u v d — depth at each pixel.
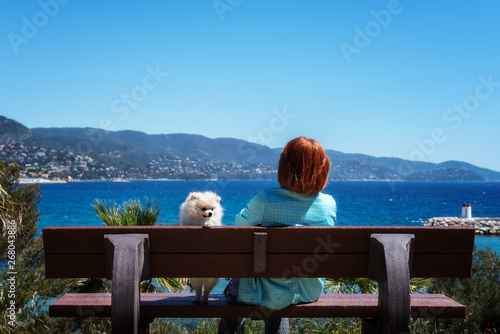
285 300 2.77
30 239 7.39
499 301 5.36
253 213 2.85
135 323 2.38
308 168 2.77
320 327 4.97
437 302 2.93
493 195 97.12
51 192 77.94
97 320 5.46
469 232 2.65
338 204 55.47
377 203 58.44
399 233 2.61
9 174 7.78
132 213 5.90
